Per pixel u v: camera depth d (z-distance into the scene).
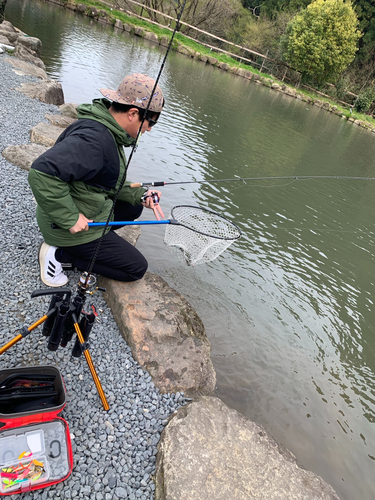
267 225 7.16
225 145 11.34
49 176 2.33
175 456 2.29
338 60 31.84
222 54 32.97
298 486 2.31
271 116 18.58
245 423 2.62
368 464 3.26
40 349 2.76
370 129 29.12
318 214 8.59
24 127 6.84
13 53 11.52
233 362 3.82
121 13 30.12
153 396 2.80
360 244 7.71
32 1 25.70
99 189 2.75
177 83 17.67
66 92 11.09
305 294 5.37
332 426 3.50
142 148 8.80
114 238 3.10
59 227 2.85
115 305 3.32
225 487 2.20
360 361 4.46
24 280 3.31
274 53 34.75
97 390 2.55
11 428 2.05
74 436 2.35
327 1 30.83
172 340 3.15
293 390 3.74
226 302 4.61
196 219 3.58
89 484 2.15
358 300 5.67
